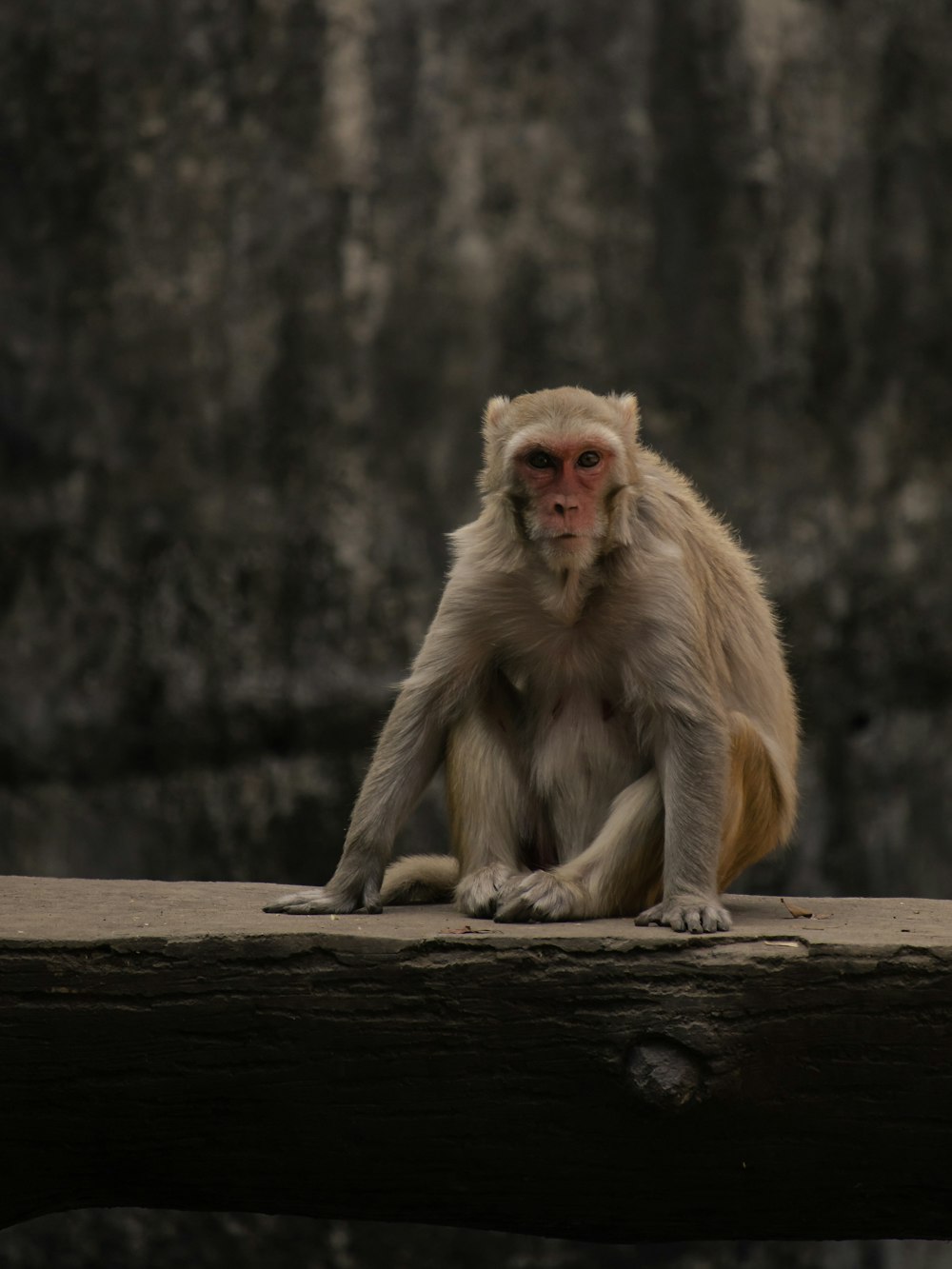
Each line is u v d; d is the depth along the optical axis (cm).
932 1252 1459
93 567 1569
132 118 1558
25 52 1555
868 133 1623
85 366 1569
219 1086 616
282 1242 1362
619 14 1584
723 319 1606
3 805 1548
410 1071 613
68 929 630
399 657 1580
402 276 1583
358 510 1582
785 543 1598
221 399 1576
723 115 1597
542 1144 617
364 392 1582
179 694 1562
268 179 1569
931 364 1628
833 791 1605
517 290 1588
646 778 723
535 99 1584
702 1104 601
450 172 1579
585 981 606
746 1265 1404
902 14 1617
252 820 1563
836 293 1623
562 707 762
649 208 1598
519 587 728
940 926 656
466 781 741
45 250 1563
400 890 783
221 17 1556
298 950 613
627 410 748
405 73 1570
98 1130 624
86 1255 1370
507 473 715
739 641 769
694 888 674
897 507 1620
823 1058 604
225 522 1575
